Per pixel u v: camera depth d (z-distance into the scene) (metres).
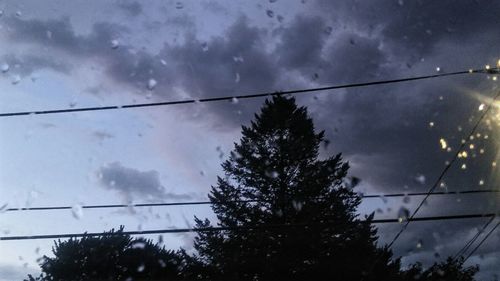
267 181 17.67
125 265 18.33
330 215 16.70
